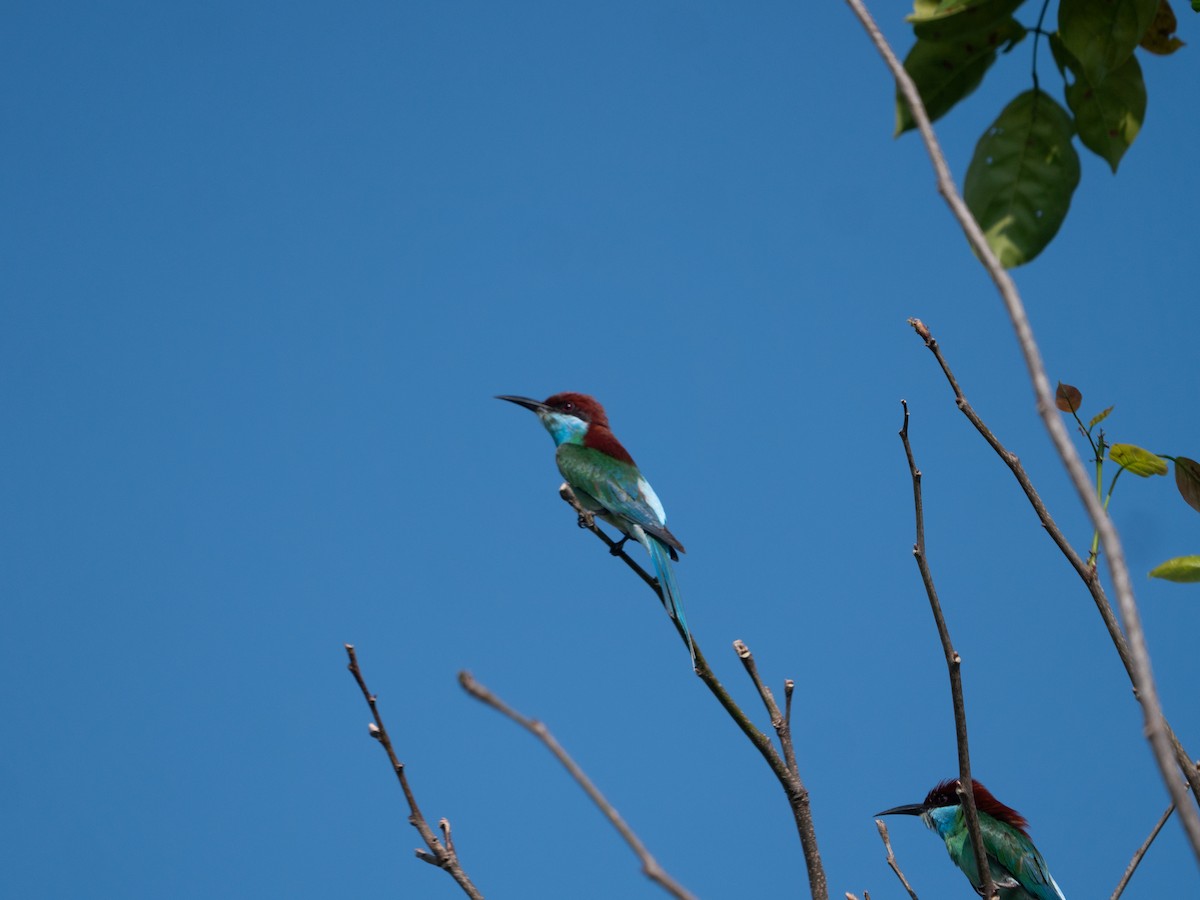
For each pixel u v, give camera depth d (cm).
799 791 896
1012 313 405
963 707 891
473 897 819
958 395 948
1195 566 788
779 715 929
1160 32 573
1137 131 504
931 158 436
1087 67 493
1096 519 380
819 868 867
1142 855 894
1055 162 506
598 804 415
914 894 962
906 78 450
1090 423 913
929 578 918
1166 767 364
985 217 510
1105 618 847
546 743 418
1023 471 921
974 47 506
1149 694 368
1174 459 869
